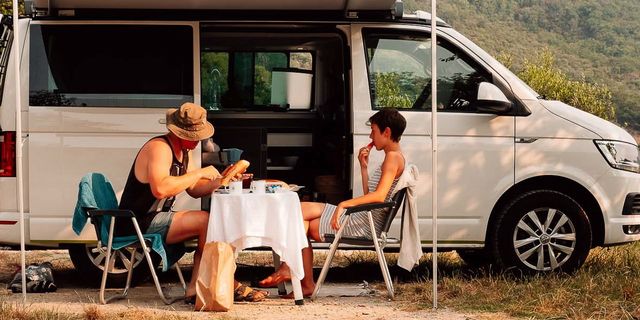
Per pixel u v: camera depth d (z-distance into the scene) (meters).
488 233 7.66
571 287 6.96
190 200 7.34
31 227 7.28
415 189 6.77
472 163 7.54
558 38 49.31
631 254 8.55
